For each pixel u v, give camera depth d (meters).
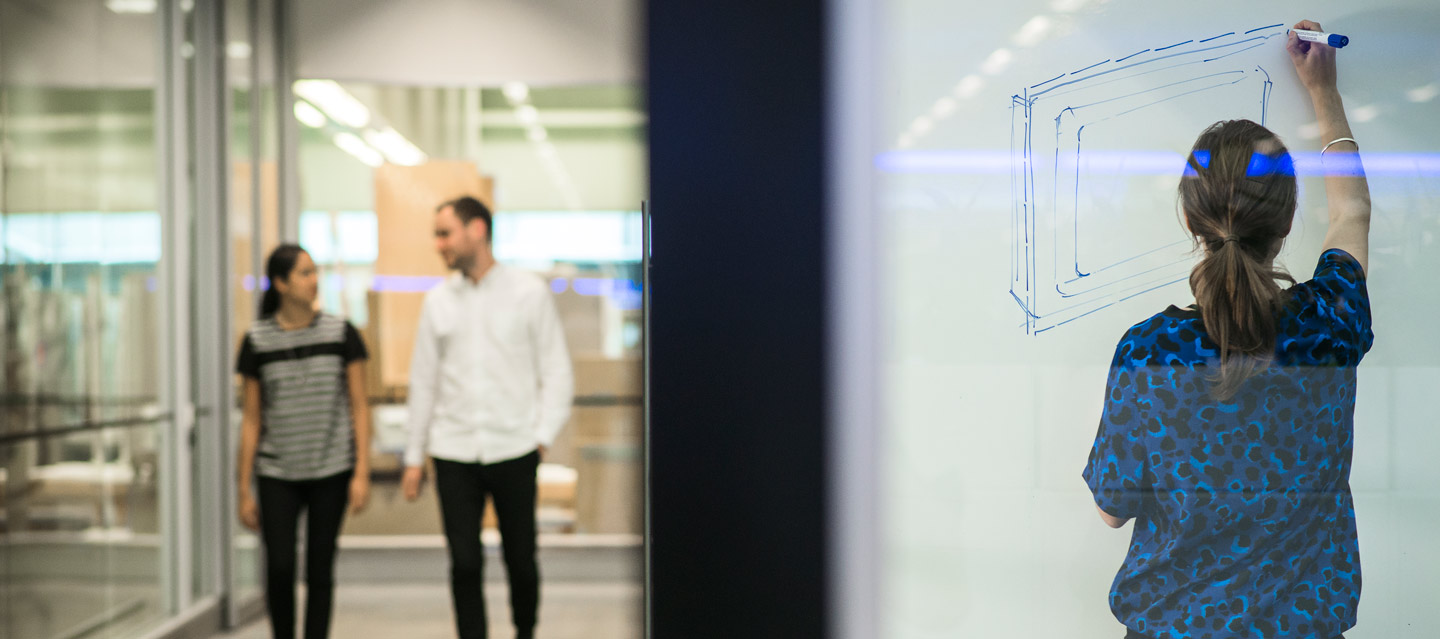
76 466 3.14
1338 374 1.65
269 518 3.04
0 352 2.74
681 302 1.56
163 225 3.79
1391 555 1.64
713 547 1.55
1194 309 1.65
